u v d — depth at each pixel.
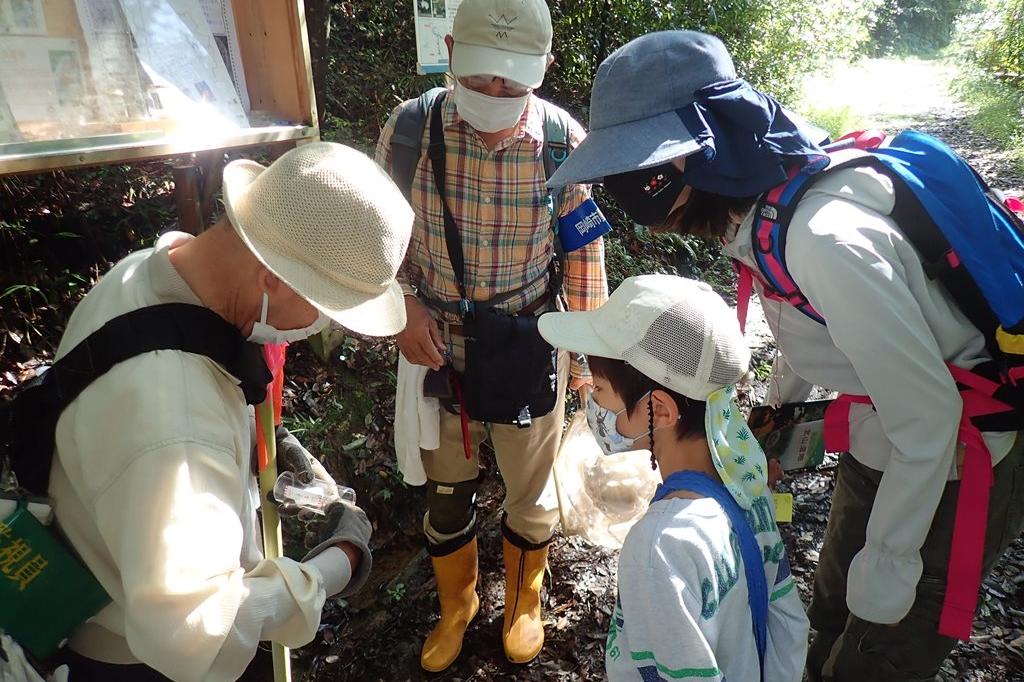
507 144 1.80
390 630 2.41
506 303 1.99
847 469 1.67
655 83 1.34
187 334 1.00
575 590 2.57
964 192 1.32
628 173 1.39
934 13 21.55
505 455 2.19
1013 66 12.53
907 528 1.33
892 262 1.24
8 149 1.14
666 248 5.21
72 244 2.78
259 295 1.04
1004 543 1.49
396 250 1.05
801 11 8.09
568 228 2.04
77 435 0.95
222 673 0.95
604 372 1.34
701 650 1.09
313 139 1.71
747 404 3.50
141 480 0.89
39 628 1.01
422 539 2.77
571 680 2.24
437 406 2.08
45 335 2.54
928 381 1.24
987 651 2.25
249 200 1.01
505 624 2.32
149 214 3.00
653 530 1.18
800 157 1.31
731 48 6.77
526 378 1.95
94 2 1.31
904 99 13.06
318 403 2.80
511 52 1.66
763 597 1.24
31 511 0.98
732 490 1.23
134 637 0.88
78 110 1.28
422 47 2.41
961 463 1.37
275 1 1.62
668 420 1.28
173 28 1.45
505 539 2.36
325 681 2.19
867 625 1.57
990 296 1.28
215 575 0.90
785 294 1.41
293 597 1.06
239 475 1.01
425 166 1.88
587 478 2.18
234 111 1.56
